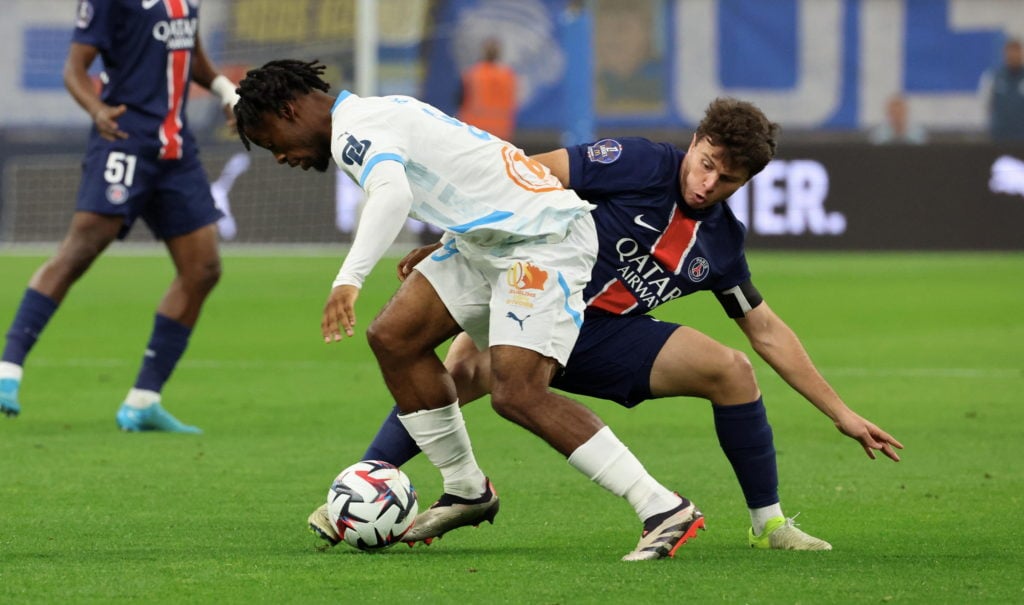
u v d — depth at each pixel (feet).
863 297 163.94
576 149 53.06
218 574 47.37
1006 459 75.41
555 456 76.13
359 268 47.55
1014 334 133.69
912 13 260.62
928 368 112.37
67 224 235.61
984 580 46.68
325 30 251.19
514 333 49.75
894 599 43.75
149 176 84.64
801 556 51.37
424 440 53.11
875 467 73.20
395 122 50.16
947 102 262.26
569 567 48.70
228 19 249.75
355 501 51.16
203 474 70.28
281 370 112.06
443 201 50.47
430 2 258.57
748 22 261.24
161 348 84.53
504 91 237.45
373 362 116.78
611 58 263.08
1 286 176.04
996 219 224.94
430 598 43.75
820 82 262.26
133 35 83.56
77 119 244.83
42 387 102.89
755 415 53.26
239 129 52.90
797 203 225.97
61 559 50.16
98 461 73.87
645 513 50.62
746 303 54.44
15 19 242.99
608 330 53.06
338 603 43.16
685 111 263.29
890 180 225.15
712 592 44.62
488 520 54.80
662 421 89.20
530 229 49.93
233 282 181.68
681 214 52.54
